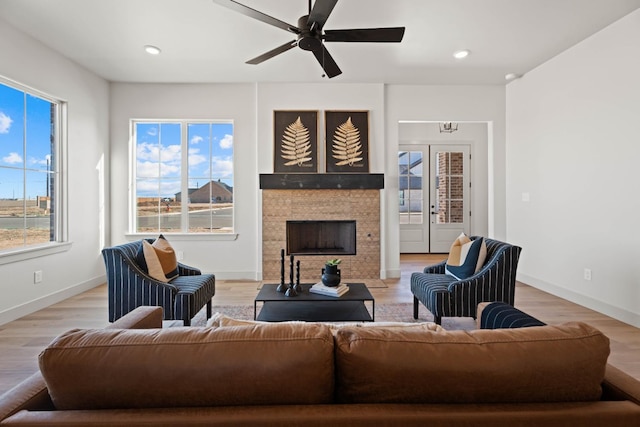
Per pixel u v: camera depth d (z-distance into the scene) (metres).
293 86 4.38
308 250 4.49
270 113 4.39
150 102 4.36
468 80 4.30
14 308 2.94
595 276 3.14
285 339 0.82
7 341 2.50
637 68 2.72
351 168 4.39
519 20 2.84
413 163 6.55
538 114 3.87
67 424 0.71
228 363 0.78
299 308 2.69
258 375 0.78
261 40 3.18
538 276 3.91
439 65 3.80
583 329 0.88
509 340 0.84
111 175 4.34
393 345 0.82
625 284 2.85
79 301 3.47
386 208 4.52
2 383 1.95
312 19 2.02
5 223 2.99
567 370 0.80
